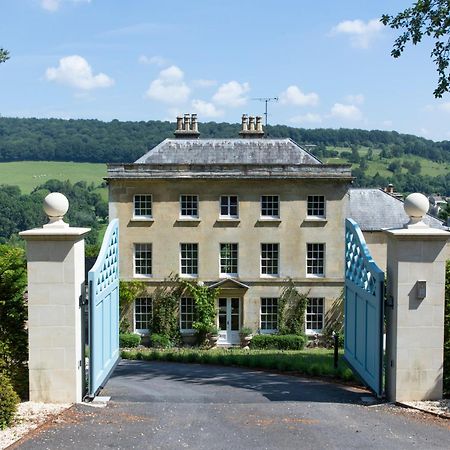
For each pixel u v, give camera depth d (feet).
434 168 446.19
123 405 41.47
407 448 31.68
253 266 122.01
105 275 46.26
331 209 121.39
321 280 122.11
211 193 120.78
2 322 43.70
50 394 40.32
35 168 390.42
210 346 121.19
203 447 31.73
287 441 32.89
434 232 40.70
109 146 411.13
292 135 508.12
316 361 69.67
